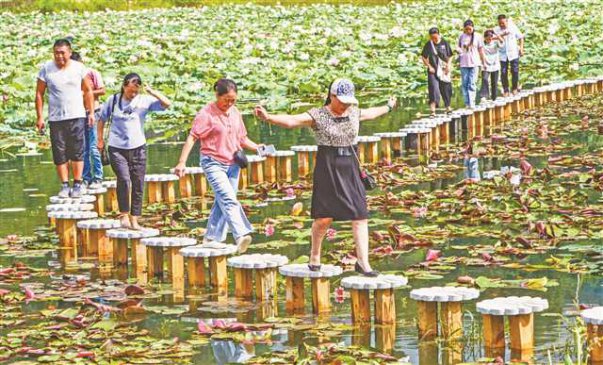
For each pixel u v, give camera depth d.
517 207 19.09
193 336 12.84
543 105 34.69
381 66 44.81
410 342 12.47
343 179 13.61
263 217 19.88
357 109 13.78
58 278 16.12
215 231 15.73
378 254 16.55
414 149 26.77
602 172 21.36
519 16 64.44
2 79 39.06
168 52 47.97
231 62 45.34
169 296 14.97
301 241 17.59
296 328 13.05
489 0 76.31
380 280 13.23
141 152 17.33
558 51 47.12
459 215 18.94
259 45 49.91
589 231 17.33
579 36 52.94
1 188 23.56
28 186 23.75
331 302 14.35
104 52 48.53
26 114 33.09
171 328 13.31
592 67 44.66
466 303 13.90
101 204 20.95
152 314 14.05
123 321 13.69
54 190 23.19
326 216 13.62
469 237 17.55
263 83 39.97
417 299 12.70
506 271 15.38
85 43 52.94
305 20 66.50
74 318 13.29
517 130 29.33
